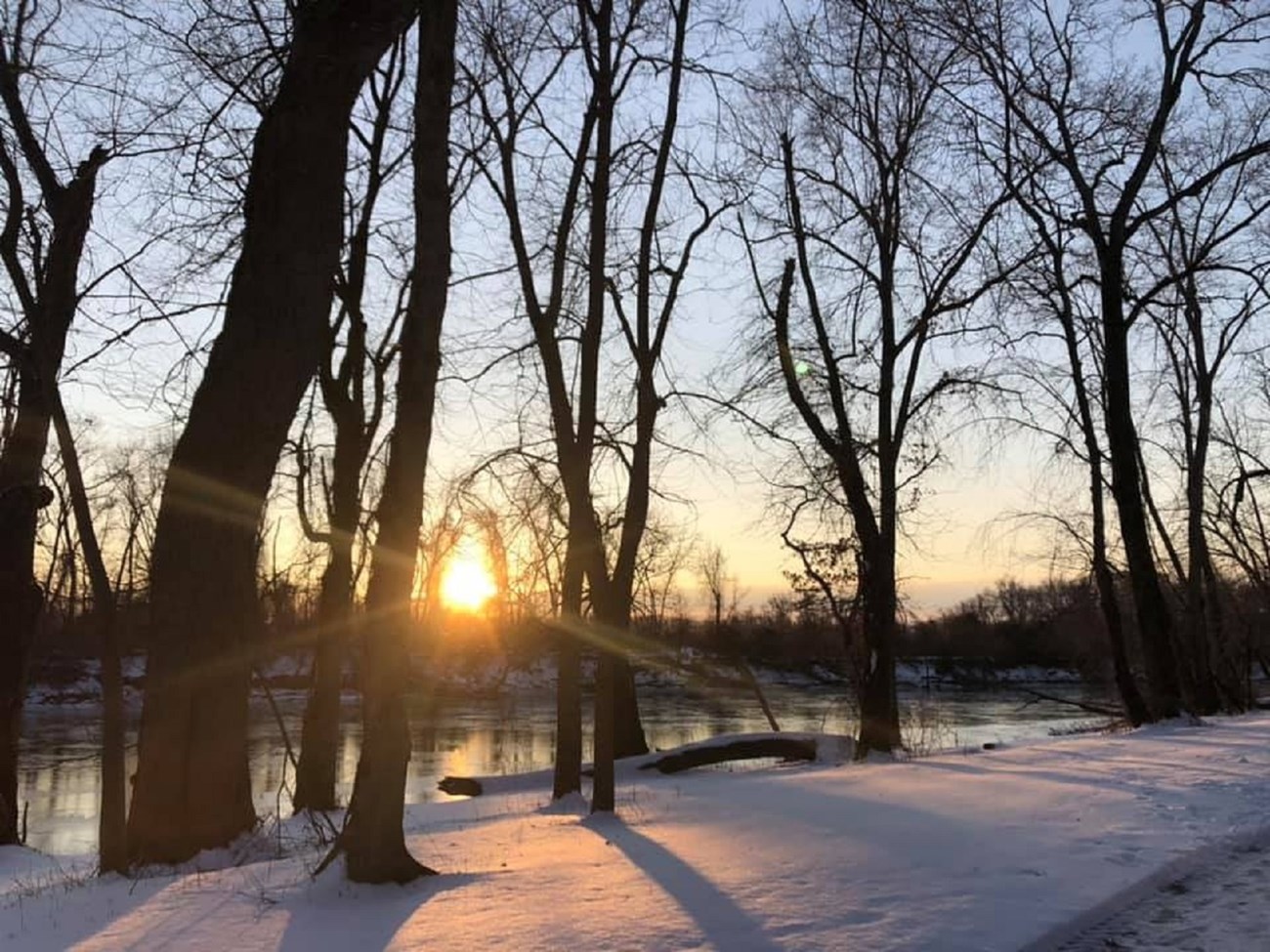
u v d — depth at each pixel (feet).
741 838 28.73
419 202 27.73
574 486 44.47
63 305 49.42
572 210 50.44
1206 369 105.09
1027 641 188.14
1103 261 75.20
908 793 36.60
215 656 34.35
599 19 42.19
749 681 100.53
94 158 45.83
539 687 193.16
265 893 23.86
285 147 35.29
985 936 19.10
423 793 71.31
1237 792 35.63
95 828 68.03
